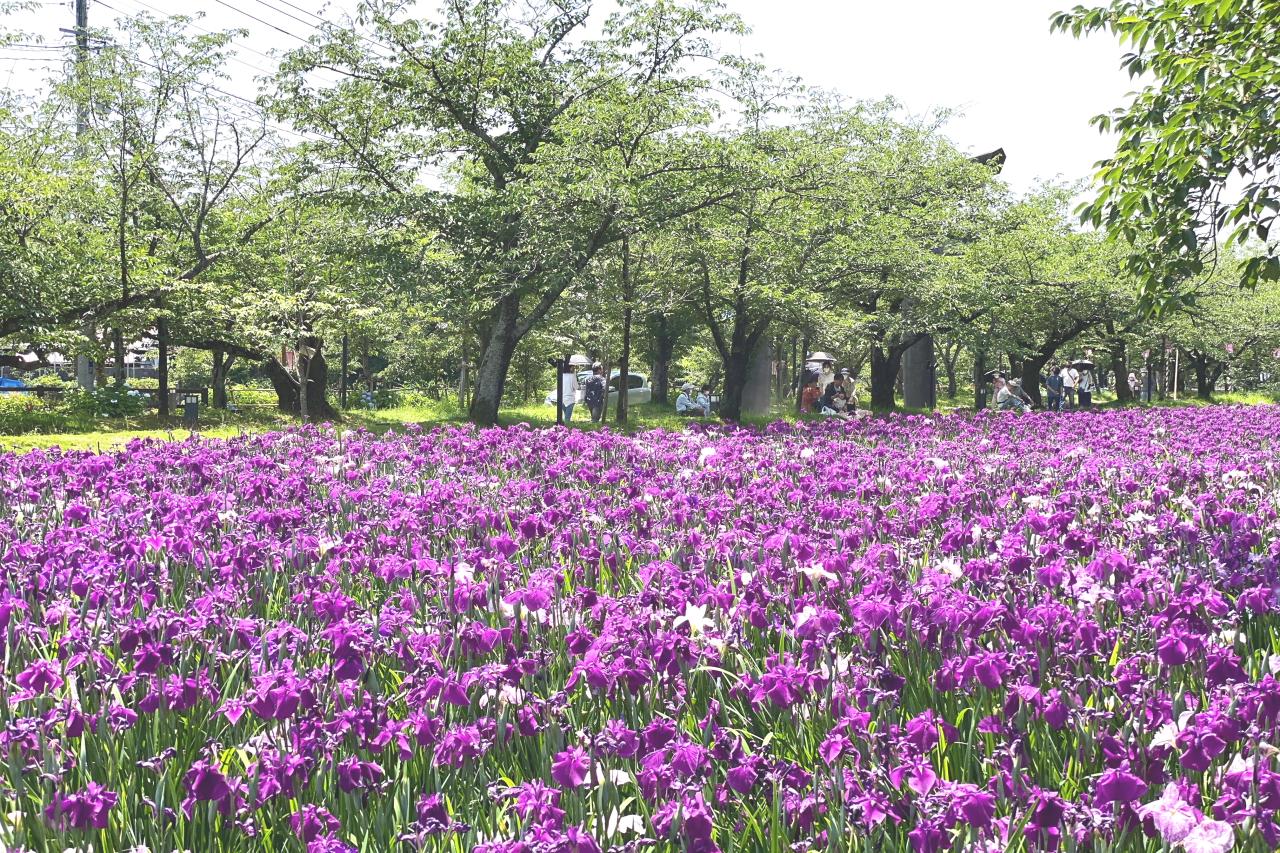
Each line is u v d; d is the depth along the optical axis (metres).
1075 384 37.38
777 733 3.53
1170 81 7.54
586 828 2.68
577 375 36.69
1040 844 2.62
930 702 3.75
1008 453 11.69
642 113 22.30
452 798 3.12
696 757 2.84
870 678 3.59
